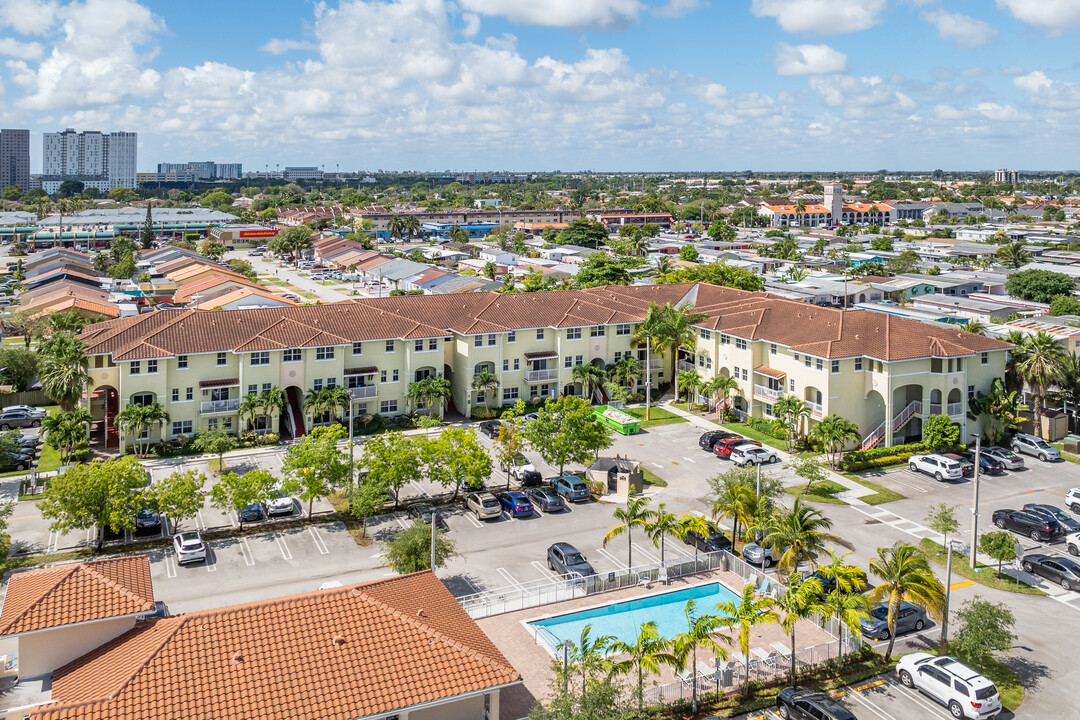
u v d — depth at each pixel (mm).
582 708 34125
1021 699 41500
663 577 53750
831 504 67062
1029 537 60781
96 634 34250
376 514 65812
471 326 90625
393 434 65250
